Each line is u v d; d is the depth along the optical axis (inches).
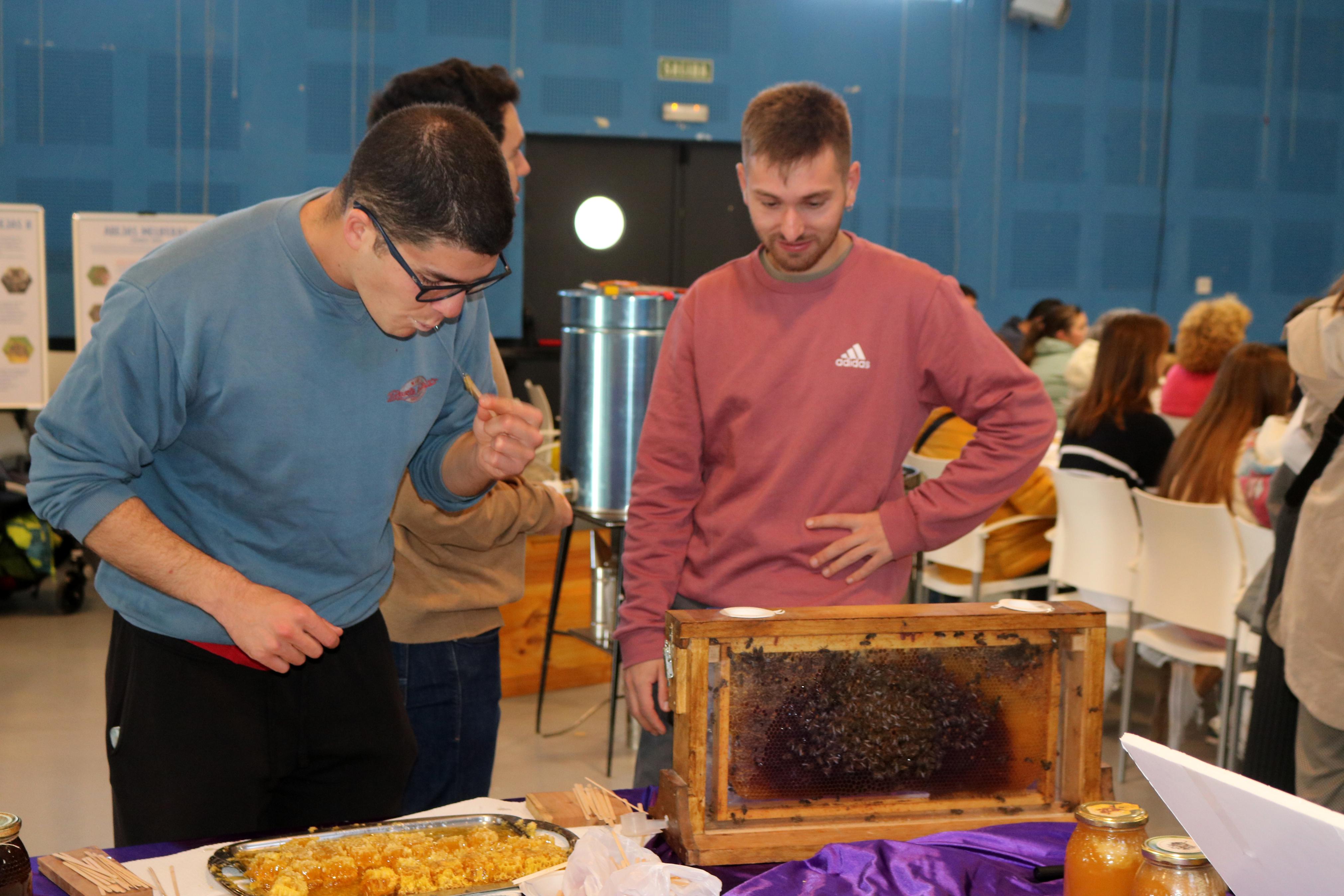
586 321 119.0
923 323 61.7
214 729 55.7
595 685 166.1
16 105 275.9
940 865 42.6
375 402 55.7
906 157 334.6
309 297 52.4
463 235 46.2
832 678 47.9
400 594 72.7
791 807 48.5
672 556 64.3
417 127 46.7
